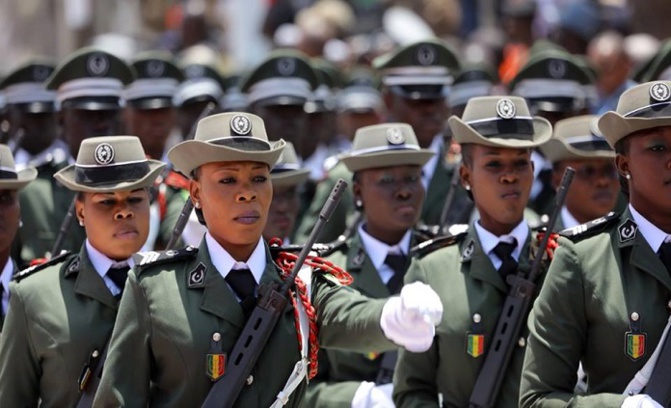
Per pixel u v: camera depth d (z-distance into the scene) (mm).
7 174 30406
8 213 30609
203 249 23281
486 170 27453
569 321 22672
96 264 27109
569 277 22703
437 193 37625
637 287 22422
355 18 68625
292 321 23109
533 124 28109
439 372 27438
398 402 27906
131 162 27219
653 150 22312
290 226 35250
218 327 22750
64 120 38438
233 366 22547
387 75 40375
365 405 29016
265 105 43219
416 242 32312
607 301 22406
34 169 31969
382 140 32094
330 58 62656
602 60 51188
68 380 26312
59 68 38188
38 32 75000
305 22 64875
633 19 63156
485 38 61938
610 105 46469
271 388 22828
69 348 26297
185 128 46375
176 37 69875
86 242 27328
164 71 43125
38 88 42344
